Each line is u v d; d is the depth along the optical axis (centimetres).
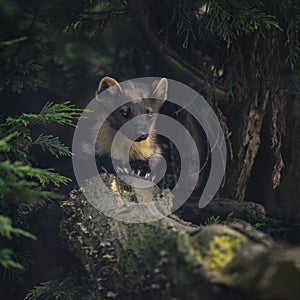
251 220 1090
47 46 1230
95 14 1154
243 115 1156
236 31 1094
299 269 593
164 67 1209
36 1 1209
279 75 1162
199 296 650
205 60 1212
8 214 938
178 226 799
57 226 1084
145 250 750
